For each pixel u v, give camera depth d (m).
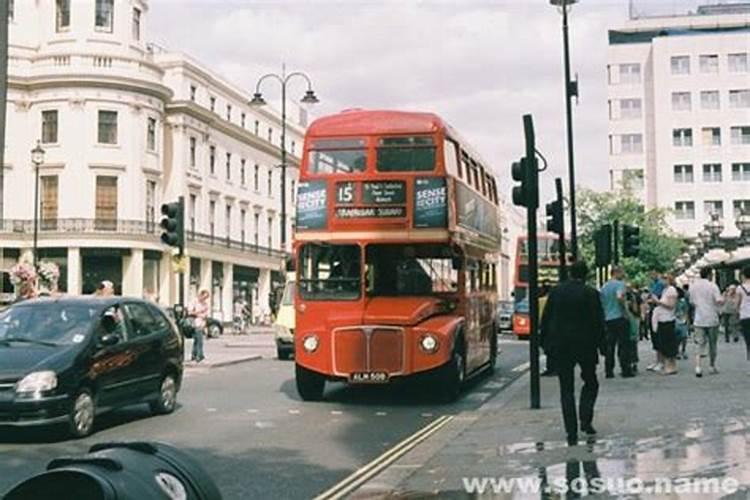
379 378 14.96
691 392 14.36
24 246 55.94
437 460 9.34
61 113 56.00
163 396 14.09
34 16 57.56
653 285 20.33
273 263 79.69
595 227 60.72
